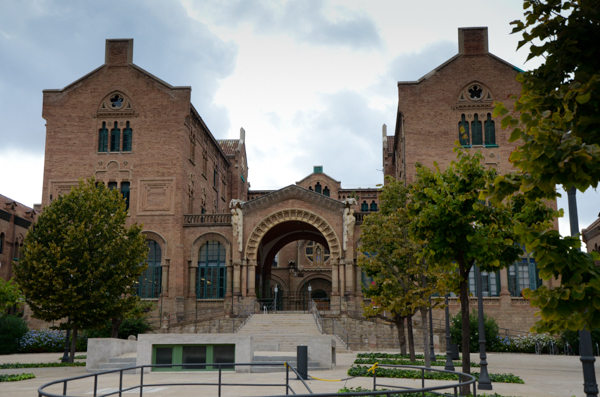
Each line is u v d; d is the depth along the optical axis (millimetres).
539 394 17844
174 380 21266
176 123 52000
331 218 49438
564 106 7582
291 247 74375
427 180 18547
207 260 50812
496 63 51281
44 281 30906
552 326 7980
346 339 43188
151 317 48312
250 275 49031
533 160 7023
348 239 48719
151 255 50500
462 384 8945
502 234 17703
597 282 7035
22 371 26906
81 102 52844
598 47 8055
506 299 47469
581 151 6738
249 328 42344
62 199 34031
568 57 8070
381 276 30922
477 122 50781
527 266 48281
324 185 77250
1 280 30703
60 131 52438
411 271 27938
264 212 50031
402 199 31891
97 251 32719
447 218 16891
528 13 8367
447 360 25141
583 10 7945
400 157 56344
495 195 7820
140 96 52594
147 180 51188
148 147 51781
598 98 7410
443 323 47000
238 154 74062
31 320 48094
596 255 7320
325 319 44344
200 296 50250
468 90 51250
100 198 34719
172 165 51344
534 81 8336
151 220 50625
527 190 7316
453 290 19078
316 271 71625
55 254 31531
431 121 50875
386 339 43562
